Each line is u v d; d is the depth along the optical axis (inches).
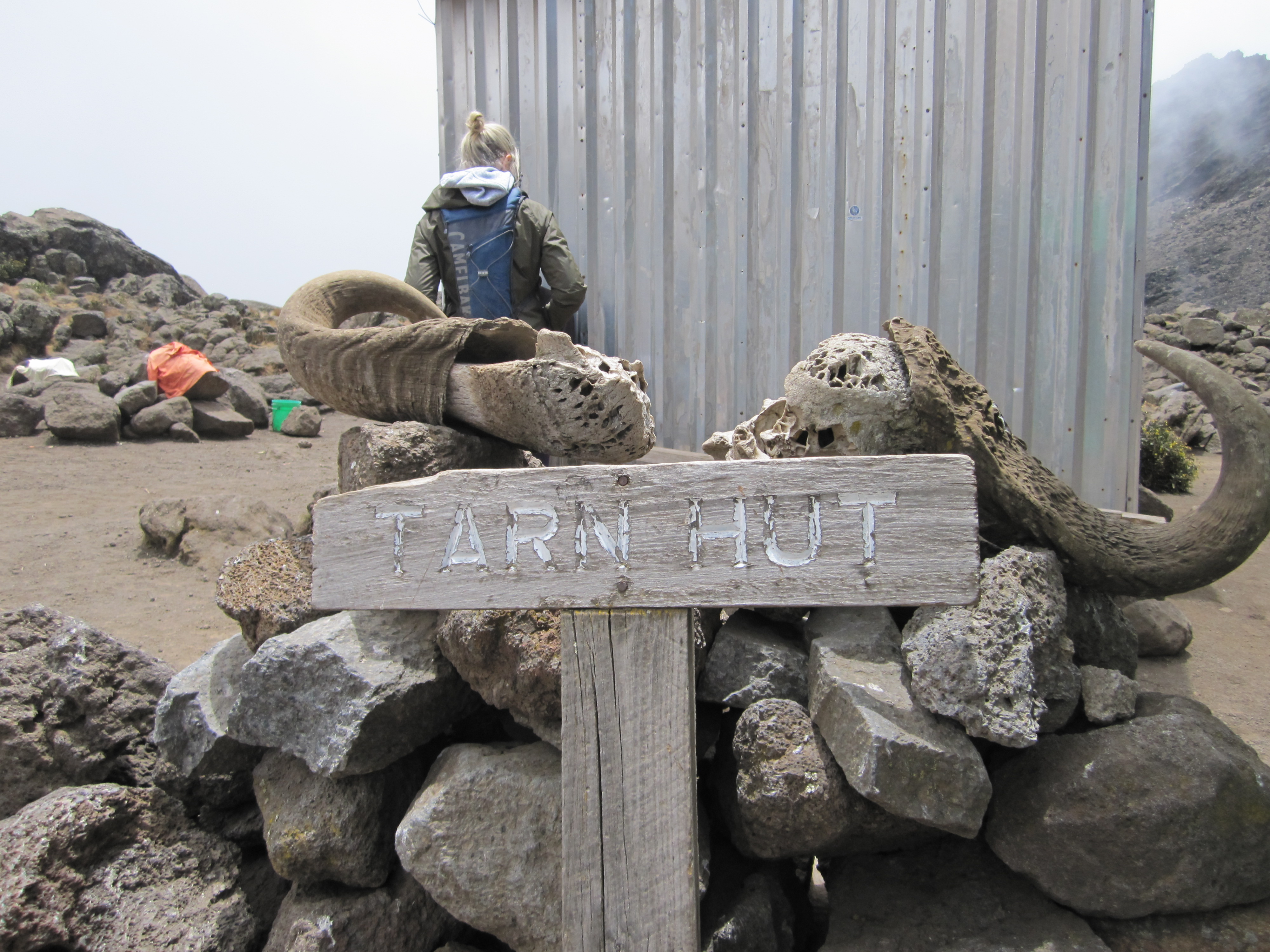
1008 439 92.9
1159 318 770.8
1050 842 73.8
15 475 331.3
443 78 208.8
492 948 88.7
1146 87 156.6
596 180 197.0
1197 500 335.9
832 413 86.9
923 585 63.2
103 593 189.6
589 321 201.5
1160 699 84.5
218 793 96.5
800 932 87.5
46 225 1181.7
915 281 172.2
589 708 68.8
